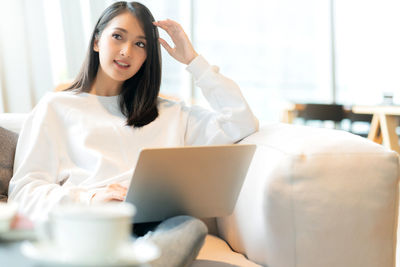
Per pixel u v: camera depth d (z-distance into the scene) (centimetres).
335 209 112
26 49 416
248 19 553
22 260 52
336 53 591
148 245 53
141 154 94
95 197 125
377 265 114
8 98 413
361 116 478
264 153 127
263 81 566
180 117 166
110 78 162
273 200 113
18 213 67
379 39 599
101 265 46
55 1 433
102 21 158
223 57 549
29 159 145
